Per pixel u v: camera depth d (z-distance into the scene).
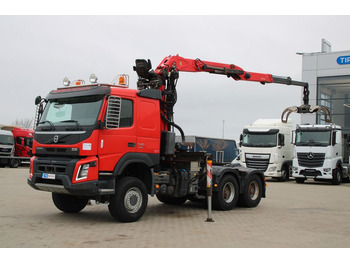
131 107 9.12
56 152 8.59
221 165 12.69
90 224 8.64
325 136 22.64
